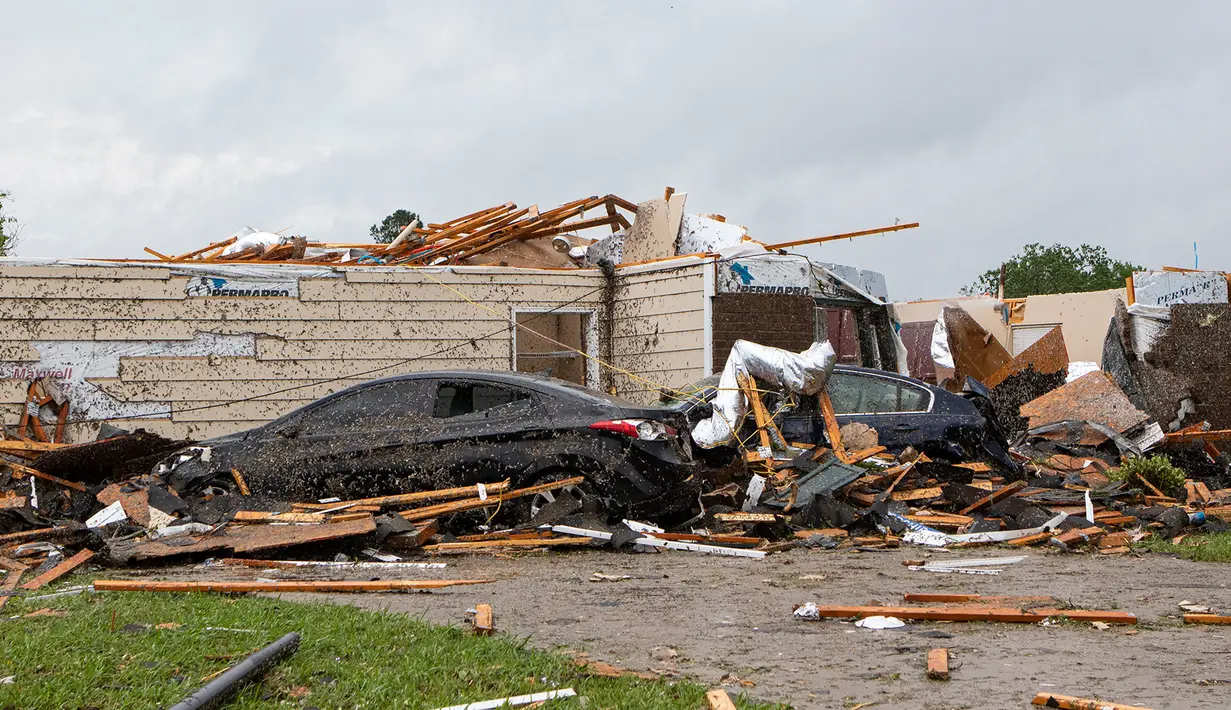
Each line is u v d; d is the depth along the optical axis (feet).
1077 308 87.10
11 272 46.78
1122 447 48.85
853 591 24.23
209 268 49.29
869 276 61.21
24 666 15.40
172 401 48.88
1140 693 15.46
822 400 40.60
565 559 29.53
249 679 14.74
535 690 15.08
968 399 42.60
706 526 33.37
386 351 51.90
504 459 32.83
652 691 15.03
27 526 30.91
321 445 34.55
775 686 15.94
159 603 21.09
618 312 55.77
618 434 32.14
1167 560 29.76
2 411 46.60
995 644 18.75
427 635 18.06
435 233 61.67
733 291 51.96
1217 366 57.82
